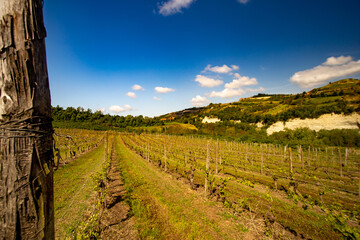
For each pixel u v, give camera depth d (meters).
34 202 1.05
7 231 0.98
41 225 1.08
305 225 6.29
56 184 9.37
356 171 15.73
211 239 5.39
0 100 0.99
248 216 6.89
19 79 1.01
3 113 0.98
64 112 70.62
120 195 8.69
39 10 1.14
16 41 1.01
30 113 1.04
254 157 22.42
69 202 7.20
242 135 47.22
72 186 9.11
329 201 8.72
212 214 6.97
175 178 12.54
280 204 8.05
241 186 10.68
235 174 13.98
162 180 11.79
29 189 1.02
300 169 15.52
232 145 35.19
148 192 9.25
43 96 1.13
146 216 6.63
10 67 0.99
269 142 38.22
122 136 57.03
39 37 1.11
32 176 1.04
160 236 5.48
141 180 11.45
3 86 0.98
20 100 1.02
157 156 19.92
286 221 6.54
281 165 17.59
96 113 85.06
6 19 1.00
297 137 38.22
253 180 12.25
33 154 1.04
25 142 1.02
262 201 8.44
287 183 11.63
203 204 7.93
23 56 1.02
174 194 9.09
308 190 10.45
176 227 5.97
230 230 5.89
